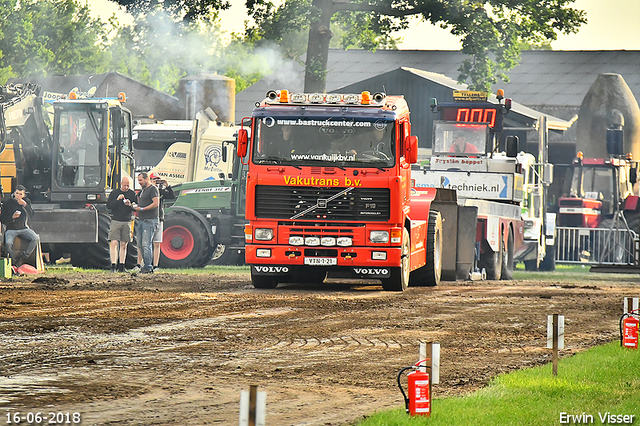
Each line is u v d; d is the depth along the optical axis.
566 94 114.19
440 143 51.72
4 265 38.47
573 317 28.31
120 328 22.94
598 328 25.83
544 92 114.69
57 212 44.53
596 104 90.12
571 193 71.88
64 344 20.16
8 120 46.38
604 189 71.25
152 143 57.22
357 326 24.47
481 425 12.74
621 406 14.51
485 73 71.19
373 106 34.81
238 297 31.58
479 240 46.34
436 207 43.81
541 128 59.56
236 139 52.25
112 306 27.77
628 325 21.19
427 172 49.66
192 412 13.84
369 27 72.12
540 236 60.69
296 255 34.56
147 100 104.38
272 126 34.66
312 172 34.31
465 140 51.62
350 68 118.00
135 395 14.99
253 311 27.33
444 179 49.53
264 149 34.66
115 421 13.13
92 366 17.53
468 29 68.06
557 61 119.69
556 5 69.38
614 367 18.17
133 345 20.25
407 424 12.45
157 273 43.97
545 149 59.50
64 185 46.56
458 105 52.69
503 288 39.59
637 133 90.00
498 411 13.70
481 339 22.75
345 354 19.83
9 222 41.50
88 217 44.59
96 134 46.56
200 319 25.11
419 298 32.94
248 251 34.75
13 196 41.31
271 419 13.59
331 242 34.38
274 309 28.02
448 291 36.88
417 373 12.92
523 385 16.09
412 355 19.81
